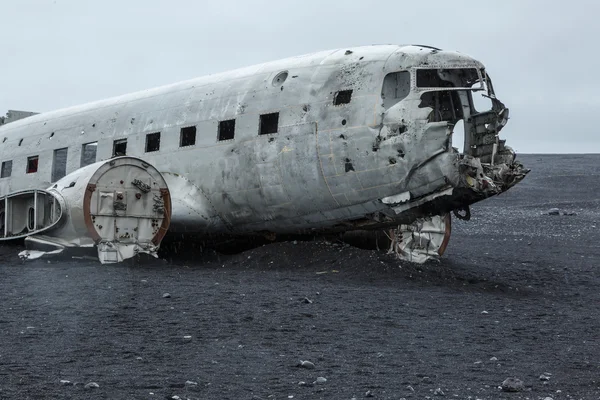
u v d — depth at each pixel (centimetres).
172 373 809
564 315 1275
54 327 1026
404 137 1580
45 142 2406
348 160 1659
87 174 1764
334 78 1723
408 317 1171
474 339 1028
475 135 1661
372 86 1656
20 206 1997
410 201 1617
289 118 1766
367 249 1970
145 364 844
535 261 2350
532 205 4800
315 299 1291
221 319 1100
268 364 859
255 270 1714
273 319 1110
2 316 1096
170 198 1823
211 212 1917
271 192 1795
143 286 1391
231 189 1867
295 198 1766
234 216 1891
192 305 1202
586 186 5859
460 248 2744
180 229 1941
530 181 6178
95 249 1750
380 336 1026
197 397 723
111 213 1753
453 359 908
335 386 773
